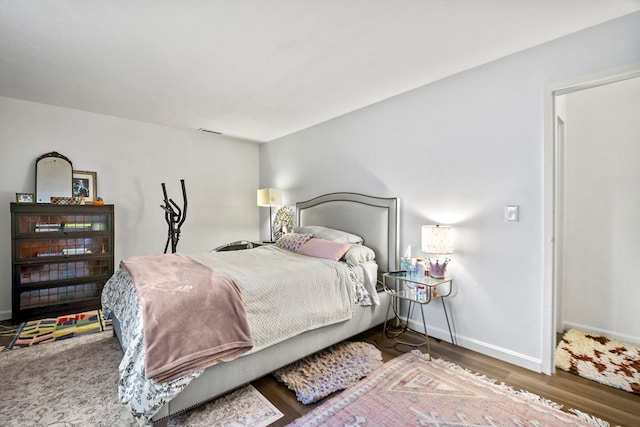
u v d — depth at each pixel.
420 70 2.54
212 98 3.18
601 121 2.71
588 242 2.78
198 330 1.60
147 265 2.32
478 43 2.13
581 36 1.97
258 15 1.82
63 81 2.78
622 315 2.62
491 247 2.39
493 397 1.83
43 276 3.22
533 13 1.80
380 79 2.72
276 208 4.79
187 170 4.45
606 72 1.88
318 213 3.86
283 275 2.15
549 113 2.10
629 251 2.58
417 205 2.89
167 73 2.60
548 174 2.10
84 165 3.64
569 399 1.82
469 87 2.52
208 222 4.67
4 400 1.81
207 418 1.65
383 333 2.82
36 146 3.37
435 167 2.76
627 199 2.59
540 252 2.14
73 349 2.48
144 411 1.38
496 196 2.36
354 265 2.73
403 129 3.01
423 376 2.07
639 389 1.89
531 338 2.18
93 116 3.69
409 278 2.53
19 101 3.27
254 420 1.63
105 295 2.66
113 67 2.50
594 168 2.74
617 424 1.60
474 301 2.48
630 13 1.80
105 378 2.05
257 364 1.85
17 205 3.04
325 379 1.99
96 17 1.83
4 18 1.84
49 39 2.08
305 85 2.84
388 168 3.15
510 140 2.29
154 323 1.51
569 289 2.89
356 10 1.77
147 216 4.10
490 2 1.71
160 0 1.68
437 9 1.76
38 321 3.07
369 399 1.81
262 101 3.25
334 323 2.33
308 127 4.18
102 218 3.59
